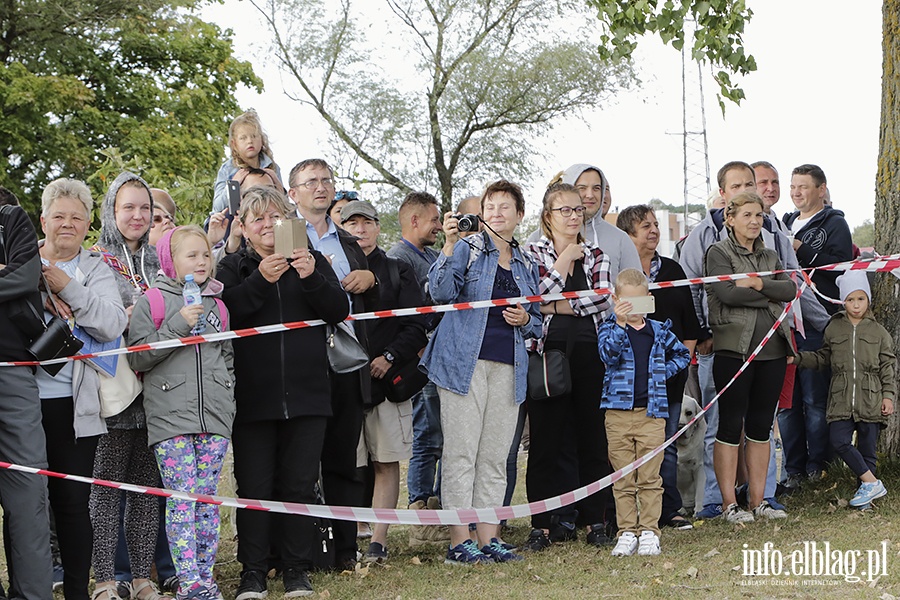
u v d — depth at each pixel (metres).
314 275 5.40
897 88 7.48
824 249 7.80
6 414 4.73
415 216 7.40
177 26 28.61
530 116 22.55
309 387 5.45
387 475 6.50
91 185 23.28
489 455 6.07
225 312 5.32
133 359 5.05
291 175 6.22
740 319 6.72
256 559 5.41
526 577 5.59
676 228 29.03
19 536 4.71
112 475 5.35
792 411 7.84
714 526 6.74
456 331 6.01
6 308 4.77
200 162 26.64
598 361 6.43
